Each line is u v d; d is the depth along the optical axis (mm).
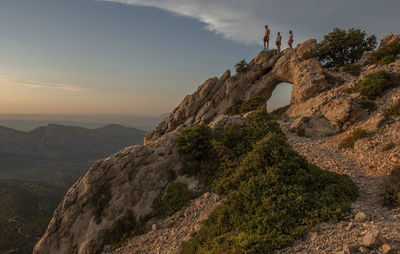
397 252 6309
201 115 50656
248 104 46094
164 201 16859
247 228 10211
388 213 9570
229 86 51625
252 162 14109
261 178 12648
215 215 12672
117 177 18156
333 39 41344
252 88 51375
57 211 18047
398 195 10047
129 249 14391
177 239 13219
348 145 20047
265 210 10750
